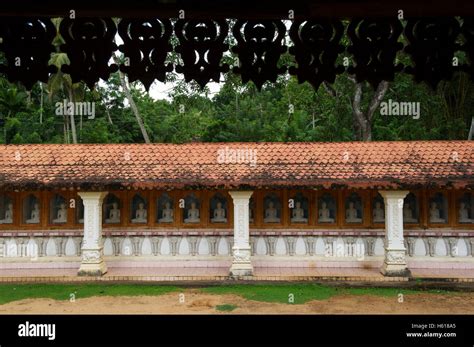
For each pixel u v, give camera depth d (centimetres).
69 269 1295
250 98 2597
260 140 2177
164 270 1286
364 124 1719
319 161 1268
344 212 1320
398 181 1188
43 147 1329
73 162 1272
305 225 1321
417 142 1323
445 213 1318
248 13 361
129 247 1323
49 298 1094
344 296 1109
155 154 1309
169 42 380
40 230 1306
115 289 1170
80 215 1348
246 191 1238
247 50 381
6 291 1148
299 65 381
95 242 1246
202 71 381
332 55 379
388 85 1712
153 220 1330
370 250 1302
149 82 381
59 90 2256
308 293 1133
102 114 2658
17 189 1198
